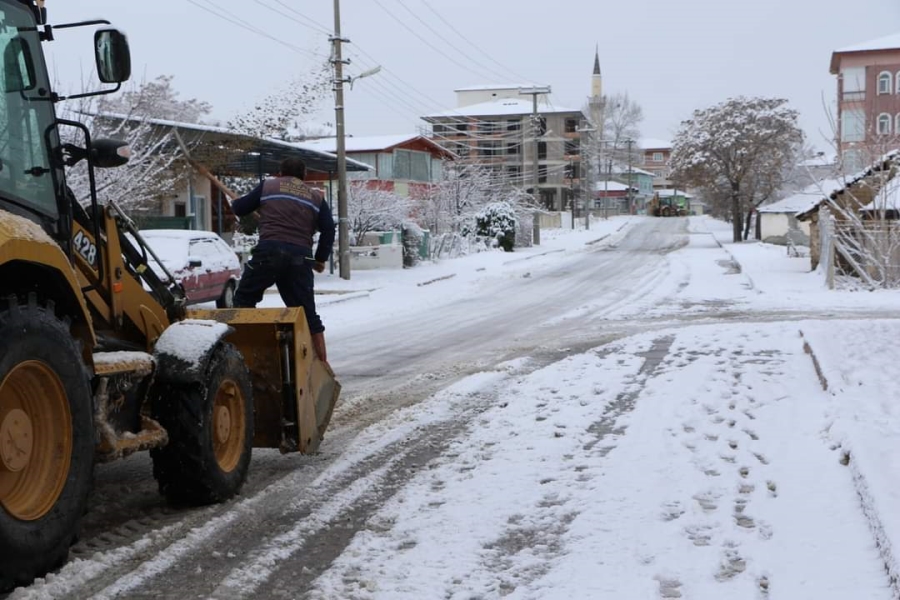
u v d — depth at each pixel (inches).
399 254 1295.5
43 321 164.4
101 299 214.8
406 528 202.5
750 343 474.6
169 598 166.1
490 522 205.3
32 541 160.2
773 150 2031.3
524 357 470.3
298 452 269.1
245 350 246.7
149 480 243.8
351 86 1082.1
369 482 241.4
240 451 227.0
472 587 168.6
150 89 1167.6
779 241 1936.5
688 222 3472.0
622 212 5142.7
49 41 200.8
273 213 283.6
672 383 363.6
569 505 216.1
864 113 1342.3
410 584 170.4
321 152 1099.3
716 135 2057.1
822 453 250.7
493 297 897.5
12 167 182.5
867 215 888.3
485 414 326.0
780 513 203.3
